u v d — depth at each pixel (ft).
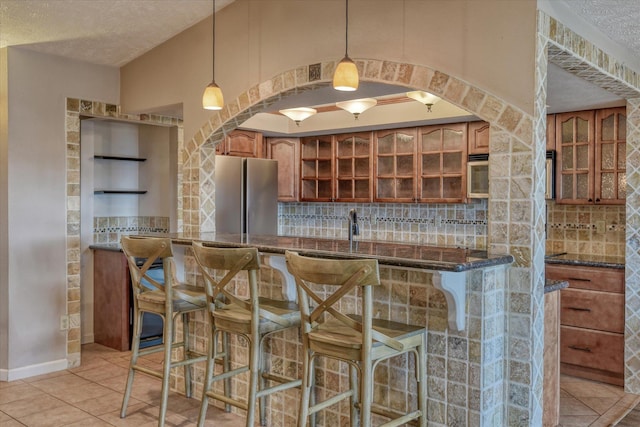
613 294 12.54
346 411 8.84
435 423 7.82
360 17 9.32
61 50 12.90
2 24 11.35
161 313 9.71
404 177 17.15
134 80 13.87
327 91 11.75
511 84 7.66
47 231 13.07
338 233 19.58
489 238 7.89
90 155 16.10
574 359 13.20
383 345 7.10
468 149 15.76
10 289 12.48
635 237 12.02
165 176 16.52
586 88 11.13
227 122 11.59
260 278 10.12
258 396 8.34
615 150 13.25
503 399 7.80
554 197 14.25
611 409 11.10
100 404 11.02
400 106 16.35
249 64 11.09
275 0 10.61
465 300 7.43
